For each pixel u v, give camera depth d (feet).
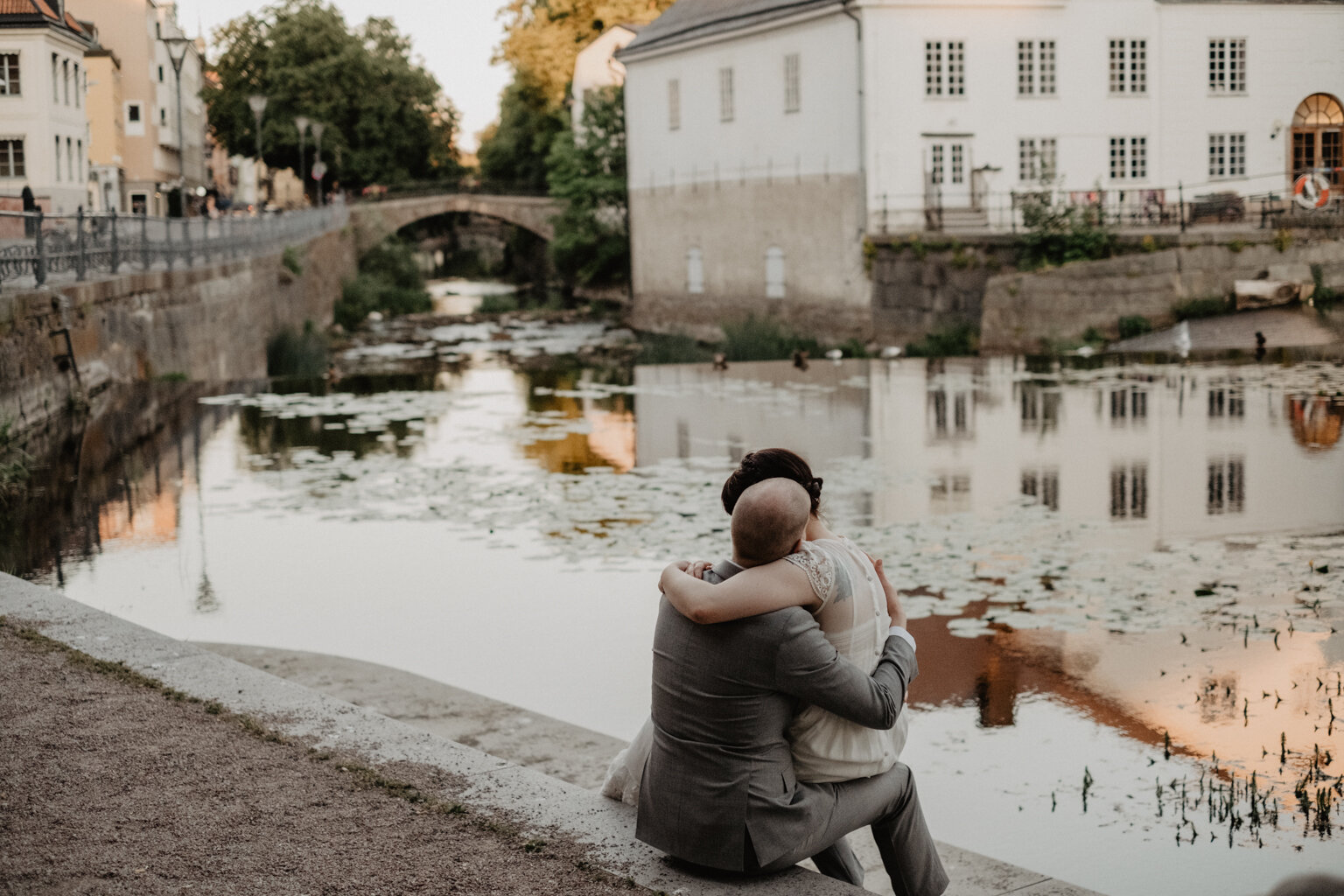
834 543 12.76
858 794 12.85
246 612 33.35
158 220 84.53
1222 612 31.60
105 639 20.67
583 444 60.90
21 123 134.00
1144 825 20.21
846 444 58.80
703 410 72.59
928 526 41.55
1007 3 123.24
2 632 21.03
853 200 125.70
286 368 110.52
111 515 44.65
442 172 263.29
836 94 127.24
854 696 12.05
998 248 110.73
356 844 13.47
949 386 80.38
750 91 140.97
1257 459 51.49
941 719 25.14
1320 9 128.77
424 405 75.51
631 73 164.14
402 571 37.35
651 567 37.83
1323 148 131.23
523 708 25.79
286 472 53.11
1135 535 39.91
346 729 16.89
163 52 204.74
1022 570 35.81
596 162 182.70
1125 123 127.54
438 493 48.80
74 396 66.23
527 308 189.26
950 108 124.16
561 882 12.57
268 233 124.98
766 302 141.38
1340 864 18.63
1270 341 92.99
